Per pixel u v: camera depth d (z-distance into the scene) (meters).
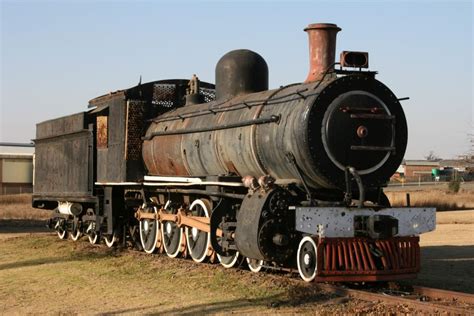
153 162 16.83
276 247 11.80
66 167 20.92
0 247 19.80
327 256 10.87
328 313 9.09
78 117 19.77
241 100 14.08
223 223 13.29
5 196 51.44
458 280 12.90
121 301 10.71
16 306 10.55
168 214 15.81
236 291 11.05
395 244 11.32
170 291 11.43
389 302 9.71
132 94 17.52
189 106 16.80
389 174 11.86
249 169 13.23
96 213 18.78
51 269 14.68
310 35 12.94
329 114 11.41
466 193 51.47
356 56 11.78
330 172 11.41
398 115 11.95
